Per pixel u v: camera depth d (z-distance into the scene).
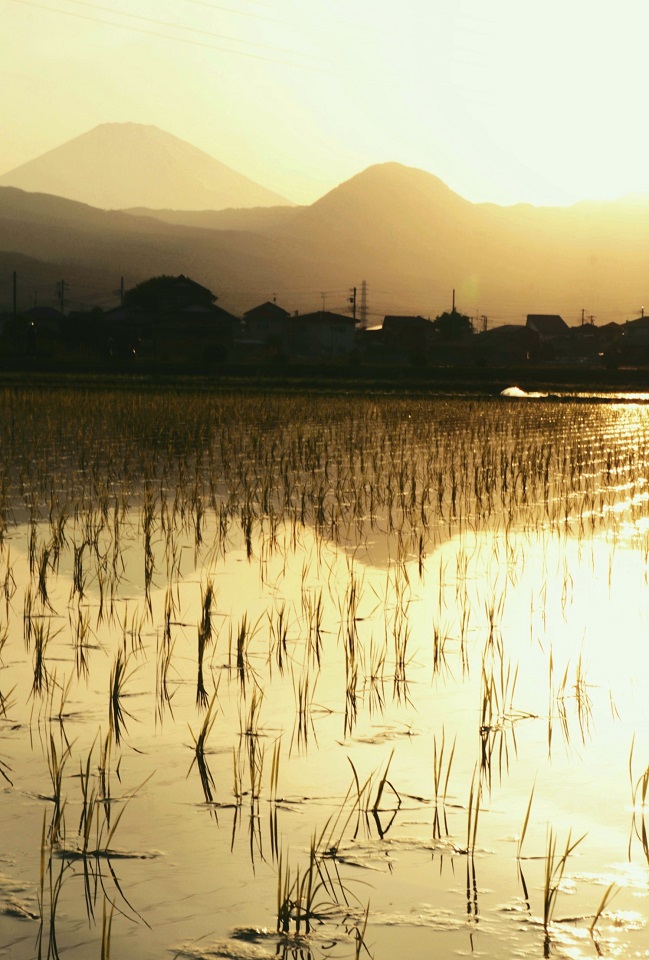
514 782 5.44
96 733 6.08
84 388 44.88
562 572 11.27
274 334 112.25
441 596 10.05
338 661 7.73
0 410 31.06
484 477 18.77
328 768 5.59
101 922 3.99
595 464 22.33
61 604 9.45
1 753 5.73
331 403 38.22
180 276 100.12
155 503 15.61
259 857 4.52
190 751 5.80
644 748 5.97
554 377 71.25
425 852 4.60
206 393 42.06
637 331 122.06
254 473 19.31
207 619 8.45
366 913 4.07
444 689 7.08
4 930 3.93
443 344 114.06
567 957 3.77
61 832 4.73
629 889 4.29
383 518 14.89
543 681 7.28
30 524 13.67
